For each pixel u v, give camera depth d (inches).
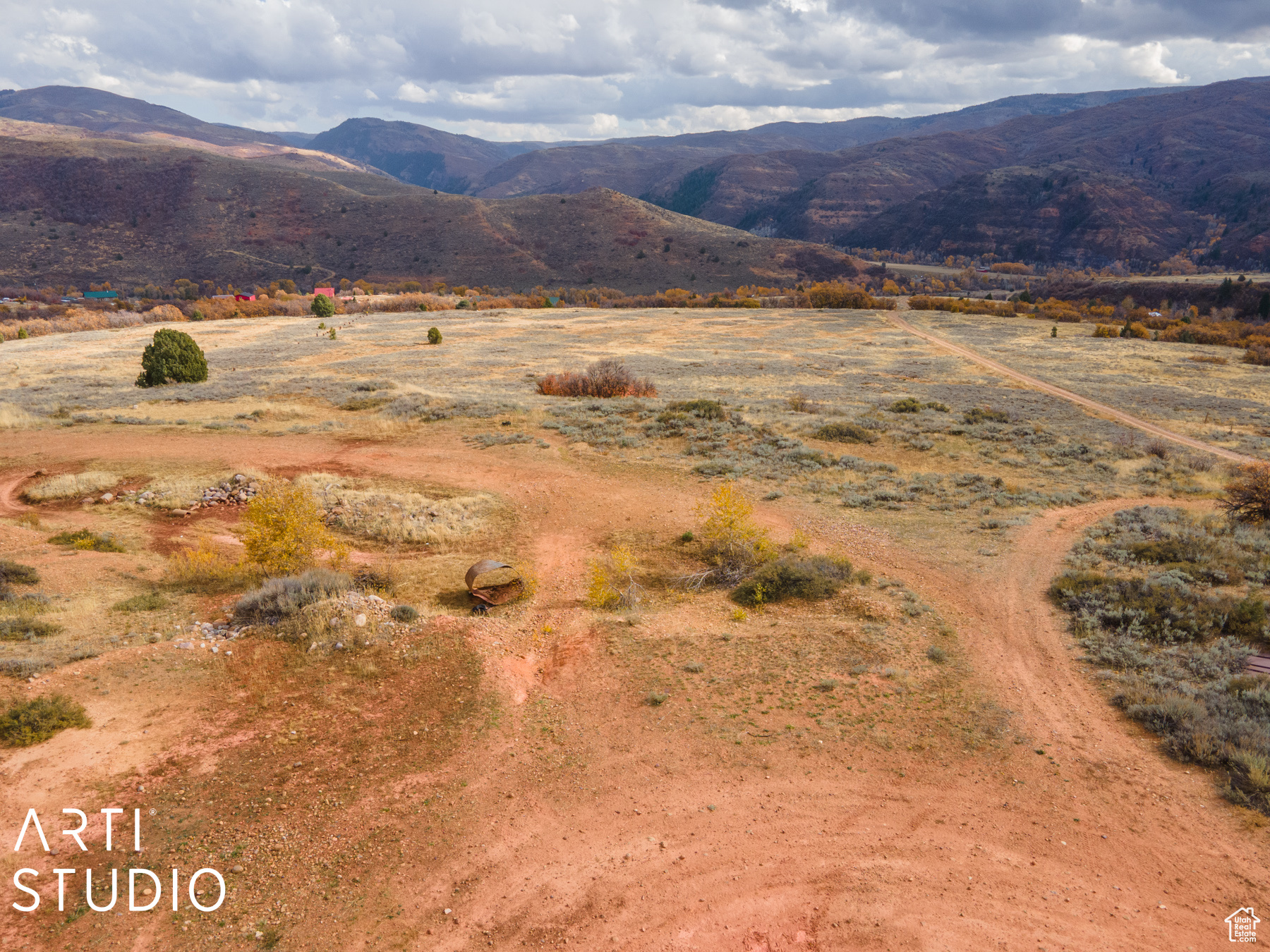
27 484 1033.5
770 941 296.7
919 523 869.2
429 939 296.8
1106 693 487.2
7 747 398.6
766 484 1034.7
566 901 317.7
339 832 354.6
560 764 416.8
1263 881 324.5
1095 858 341.4
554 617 619.5
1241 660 503.5
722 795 388.5
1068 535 812.6
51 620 561.9
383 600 619.8
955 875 331.3
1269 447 1307.8
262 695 475.8
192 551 773.9
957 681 505.4
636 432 1328.7
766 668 520.7
